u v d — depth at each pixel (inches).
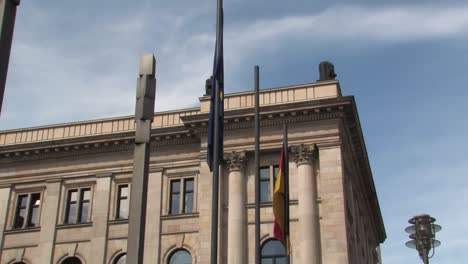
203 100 1758.1
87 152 1827.0
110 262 1679.4
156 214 1684.3
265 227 1551.4
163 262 1626.5
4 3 354.0
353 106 1594.5
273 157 1626.5
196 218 1652.3
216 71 844.6
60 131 1895.9
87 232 1731.1
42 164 1855.3
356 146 1813.5
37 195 1846.7
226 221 1579.7
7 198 1841.8
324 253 1472.7
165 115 1819.6
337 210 1503.4
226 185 1624.0
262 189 1606.8
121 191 1775.3
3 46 347.9
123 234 1702.8
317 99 1598.2
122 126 1850.4
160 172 1739.7
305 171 1562.5
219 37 866.8
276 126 1630.2
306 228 1497.3
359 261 1800.0
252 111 1626.5
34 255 1744.6
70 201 1804.9
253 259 1523.1
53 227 1760.6
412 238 1021.2
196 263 1596.9
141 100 540.7
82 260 1702.8
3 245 1782.7
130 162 1782.7
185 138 1748.3
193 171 1717.5
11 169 1875.0
